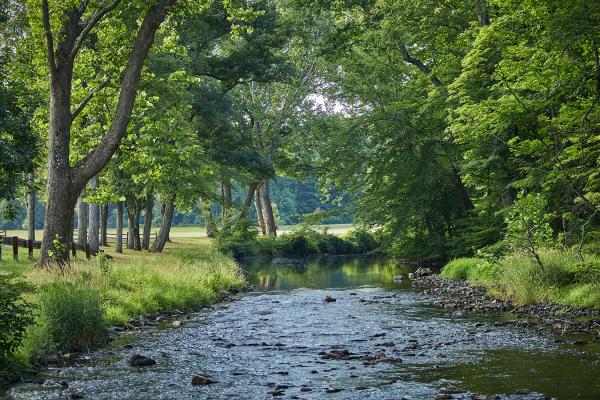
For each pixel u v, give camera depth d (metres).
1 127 17.36
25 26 23.52
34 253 29.36
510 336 14.26
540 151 22.12
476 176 28.95
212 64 47.06
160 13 22.83
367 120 37.88
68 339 13.23
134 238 45.16
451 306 19.83
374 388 9.95
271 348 13.55
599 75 19.61
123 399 9.59
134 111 27.12
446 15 30.30
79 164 22.62
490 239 30.45
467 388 9.83
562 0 18.38
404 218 37.72
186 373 11.21
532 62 21.80
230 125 46.59
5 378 10.59
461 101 25.77
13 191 18.61
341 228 93.69
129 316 17.20
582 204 22.12
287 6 52.41
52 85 22.28
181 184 39.19
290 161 64.88
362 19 36.44
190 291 21.86
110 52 25.81
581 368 10.91
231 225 56.66
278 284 29.88
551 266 19.91
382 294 24.22
